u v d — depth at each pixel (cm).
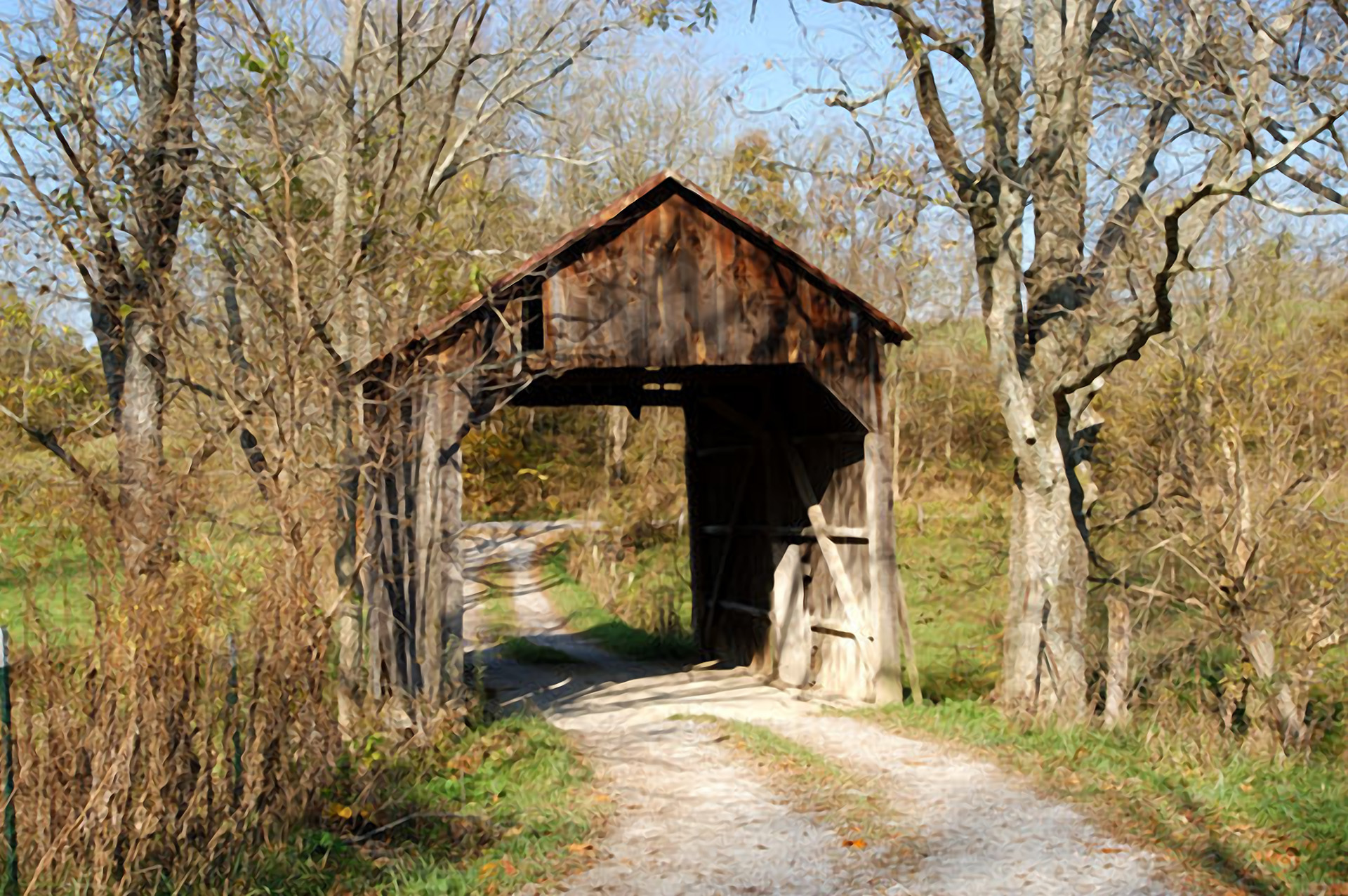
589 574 3170
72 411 1253
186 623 746
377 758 1007
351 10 1595
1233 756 1068
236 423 970
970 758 1121
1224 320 1413
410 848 860
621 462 4338
